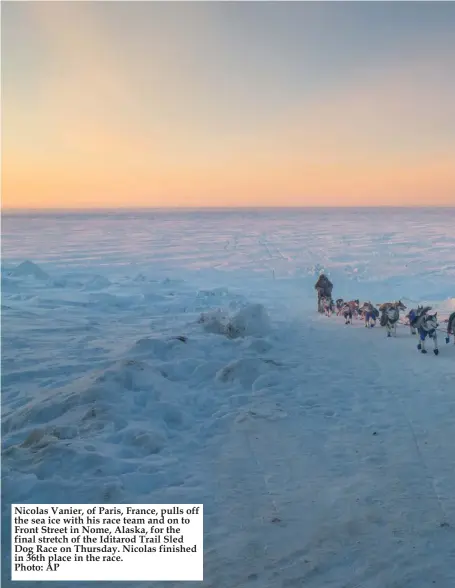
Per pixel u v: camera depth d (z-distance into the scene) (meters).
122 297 18.14
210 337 10.44
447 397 6.69
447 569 3.29
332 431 5.71
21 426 6.02
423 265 32.47
